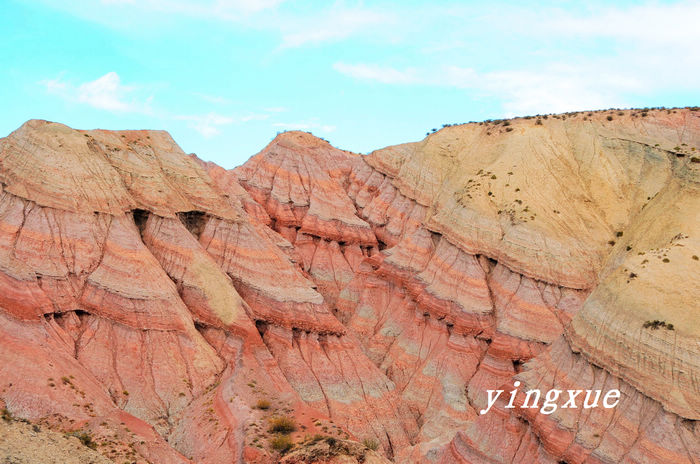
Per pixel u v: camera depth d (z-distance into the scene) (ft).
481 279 296.51
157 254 245.86
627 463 174.50
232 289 244.42
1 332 195.83
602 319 204.23
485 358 272.51
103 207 234.99
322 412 232.12
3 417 177.06
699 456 169.27
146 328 219.20
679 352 185.16
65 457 169.48
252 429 194.70
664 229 270.87
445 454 215.72
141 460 179.63
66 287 217.15
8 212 222.28
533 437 196.65
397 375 285.84
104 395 199.72
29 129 242.37
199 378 219.20
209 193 275.39
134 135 273.95
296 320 251.19
